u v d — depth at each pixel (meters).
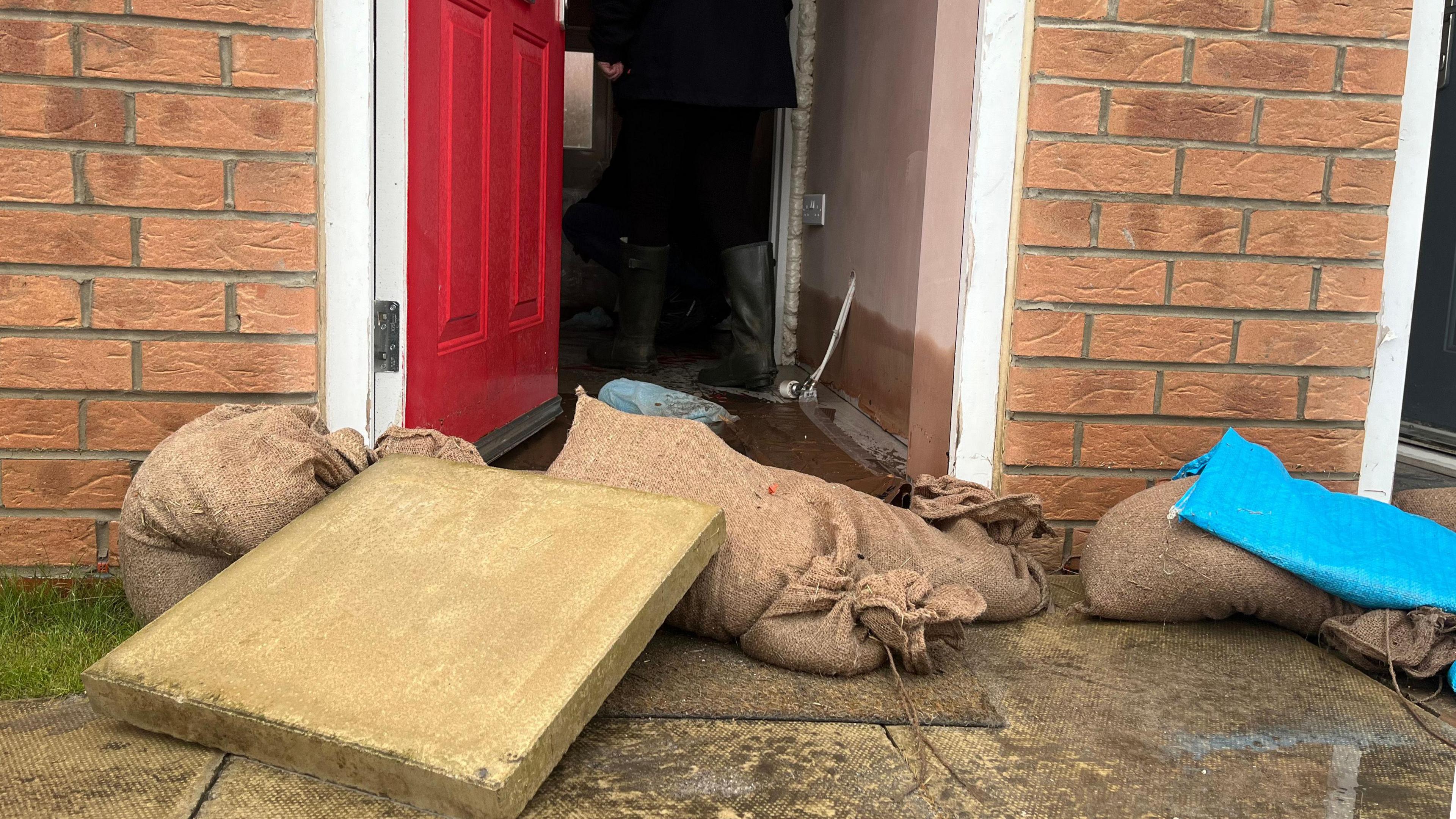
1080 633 1.89
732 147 3.68
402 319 2.09
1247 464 2.02
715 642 1.77
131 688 1.36
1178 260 2.17
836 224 4.05
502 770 1.20
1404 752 1.48
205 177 1.92
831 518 1.81
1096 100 2.10
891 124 3.32
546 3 2.92
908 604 1.59
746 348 3.84
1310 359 2.23
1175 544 1.89
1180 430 2.24
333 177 1.98
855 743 1.45
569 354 4.47
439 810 1.24
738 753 1.41
